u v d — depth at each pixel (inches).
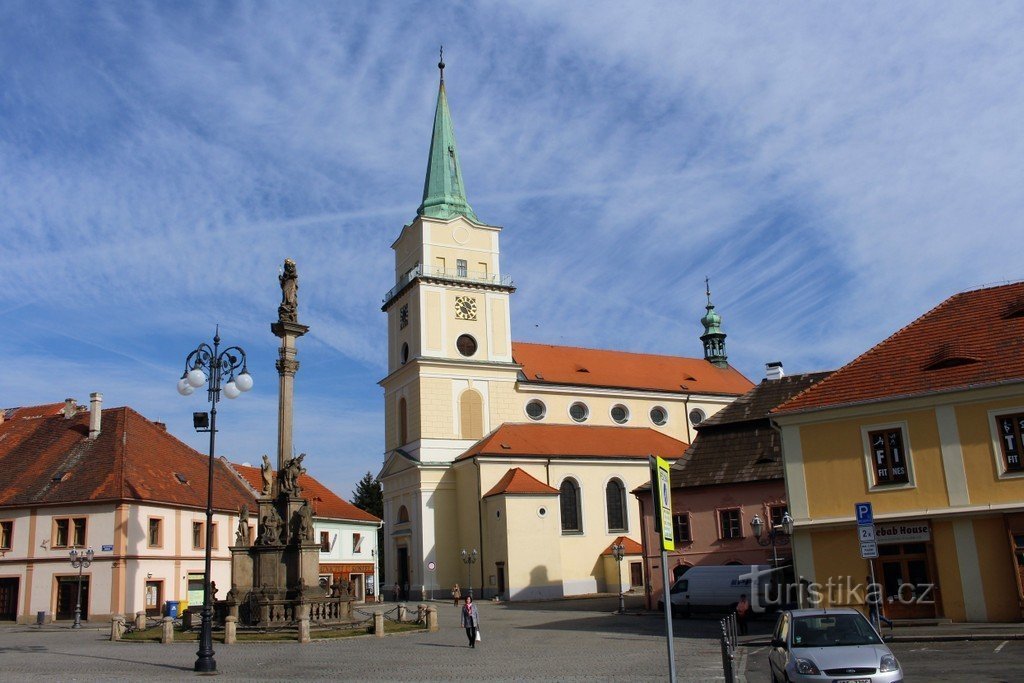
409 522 2812.5
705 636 1304.1
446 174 3129.9
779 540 1745.8
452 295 2960.1
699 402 3356.3
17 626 1948.8
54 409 2719.0
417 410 2844.5
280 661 1023.6
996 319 1301.7
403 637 1352.1
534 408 3024.1
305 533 1441.9
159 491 2196.1
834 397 1298.0
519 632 1445.6
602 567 2721.5
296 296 1584.6
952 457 1198.9
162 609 2129.7
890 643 1035.3
